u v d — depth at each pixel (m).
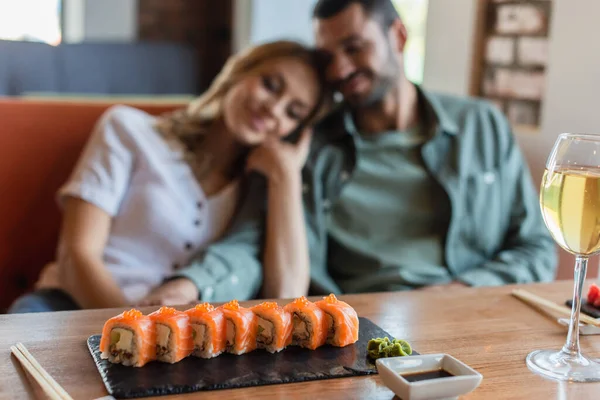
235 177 1.85
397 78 1.85
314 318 0.92
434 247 1.84
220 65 4.89
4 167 1.89
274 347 0.91
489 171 1.89
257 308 0.93
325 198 1.87
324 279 1.84
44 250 1.94
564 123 2.12
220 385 0.81
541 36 2.22
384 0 1.83
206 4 4.86
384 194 1.86
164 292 1.54
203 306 0.91
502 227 1.92
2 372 0.82
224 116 1.82
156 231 1.74
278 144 1.82
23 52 3.20
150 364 0.85
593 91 2.01
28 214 1.92
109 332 0.85
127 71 3.80
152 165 1.75
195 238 1.78
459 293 1.23
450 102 1.94
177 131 1.82
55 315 1.03
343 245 1.85
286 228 1.76
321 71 1.86
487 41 2.45
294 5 4.11
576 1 2.06
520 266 1.81
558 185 0.90
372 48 1.82
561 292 1.25
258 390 0.81
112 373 0.82
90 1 4.71
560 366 0.91
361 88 1.84
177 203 1.76
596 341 1.03
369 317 1.08
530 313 1.14
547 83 2.18
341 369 0.86
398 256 1.83
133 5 4.75
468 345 0.98
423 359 0.82
